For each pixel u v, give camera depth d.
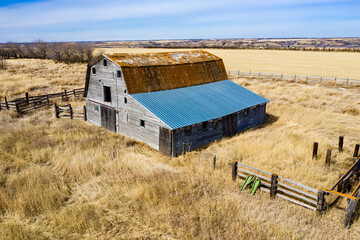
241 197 11.65
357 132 20.48
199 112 19.53
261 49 146.62
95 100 24.03
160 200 11.46
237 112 21.86
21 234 9.43
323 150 16.34
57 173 14.30
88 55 81.00
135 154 17.08
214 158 14.11
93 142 18.59
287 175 13.30
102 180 13.52
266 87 39.12
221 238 9.25
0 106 28.23
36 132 20.67
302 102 30.78
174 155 17.31
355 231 9.54
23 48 104.69
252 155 15.98
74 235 9.62
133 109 19.83
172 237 9.47
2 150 16.98
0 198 11.52
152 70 21.98
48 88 39.66
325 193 10.61
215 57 29.20
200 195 11.91
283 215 10.52
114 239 9.38
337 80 42.31
